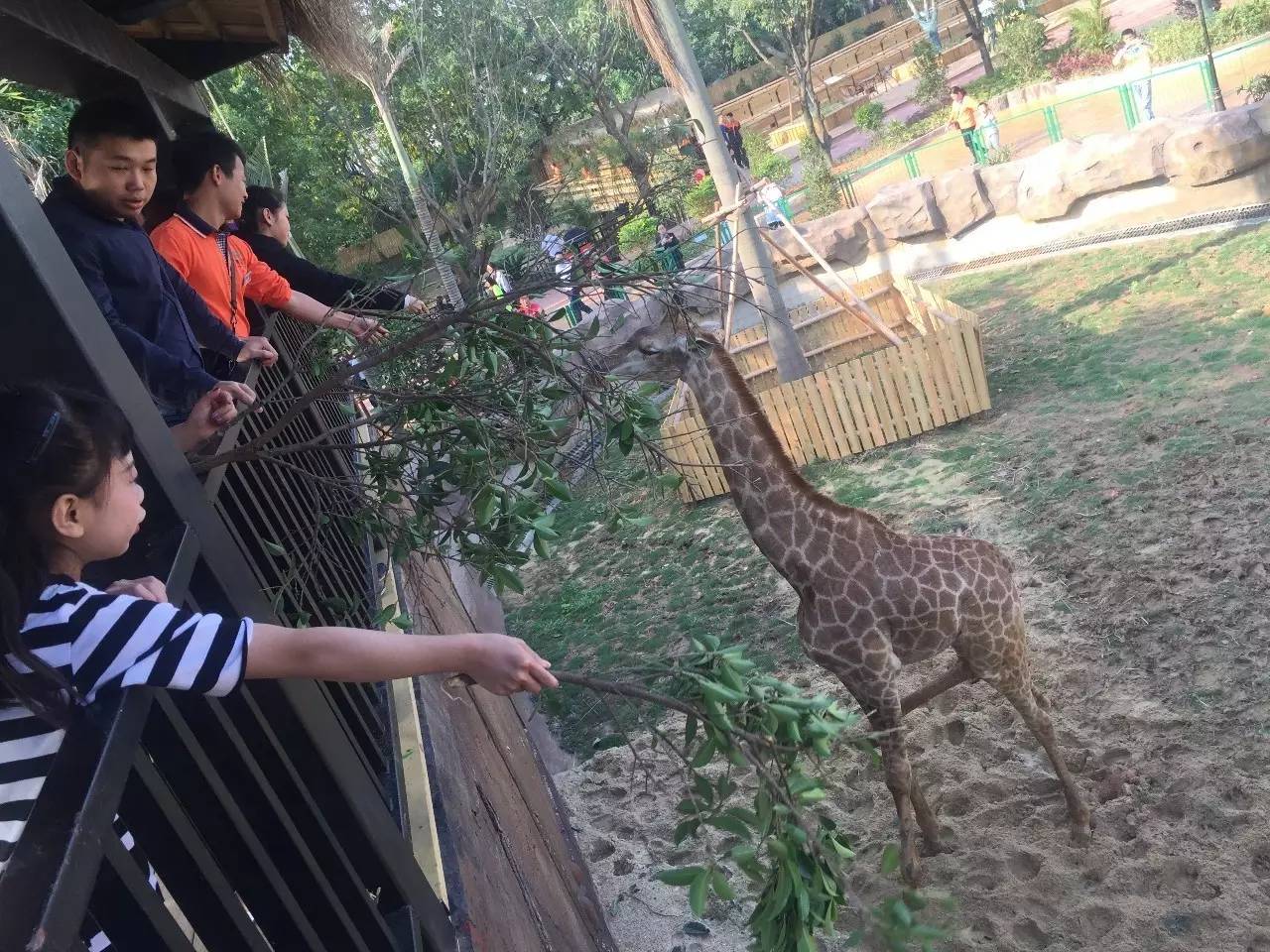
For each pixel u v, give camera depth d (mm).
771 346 13617
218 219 3992
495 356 2709
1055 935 4984
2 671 1313
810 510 5285
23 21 4184
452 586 6336
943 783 6211
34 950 1006
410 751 3285
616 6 11727
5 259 1729
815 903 1916
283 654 1524
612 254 2879
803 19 27219
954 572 5348
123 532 1536
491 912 2895
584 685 1953
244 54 6988
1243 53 20078
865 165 25328
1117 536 8047
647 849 6492
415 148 14516
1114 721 6188
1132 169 15758
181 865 1476
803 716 1941
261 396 3898
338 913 1929
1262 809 5234
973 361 11070
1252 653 6320
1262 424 8891
